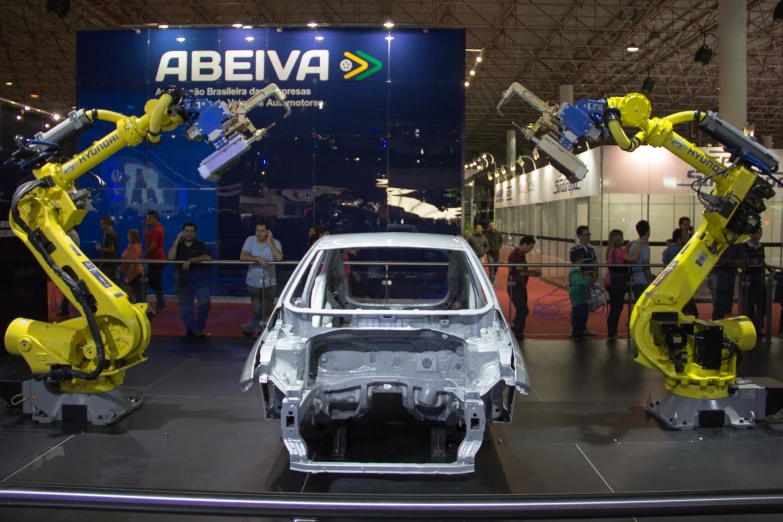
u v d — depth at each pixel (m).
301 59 10.49
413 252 9.71
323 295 4.85
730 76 13.49
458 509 1.96
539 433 4.93
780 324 8.88
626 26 18.45
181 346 8.14
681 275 5.03
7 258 7.19
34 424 5.04
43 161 4.93
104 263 8.47
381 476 4.11
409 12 18.81
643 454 4.48
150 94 10.65
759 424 5.12
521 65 23.50
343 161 10.62
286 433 3.56
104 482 3.96
